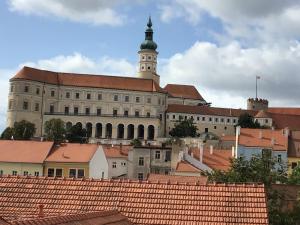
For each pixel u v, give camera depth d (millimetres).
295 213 38500
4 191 26562
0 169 96875
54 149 100438
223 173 49031
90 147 101250
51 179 27469
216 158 112938
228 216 24125
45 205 25516
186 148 114625
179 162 101688
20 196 26250
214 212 24438
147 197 25797
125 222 23375
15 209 25188
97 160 100312
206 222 23859
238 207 24656
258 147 120688
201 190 25969
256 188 25781
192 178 61219
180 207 24938
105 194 26141
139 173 117188
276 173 48500
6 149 99875
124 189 26438
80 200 25828
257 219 23875
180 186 26375
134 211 24875
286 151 121938
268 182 45750
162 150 117375
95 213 22062
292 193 45781
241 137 124875
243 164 47812
